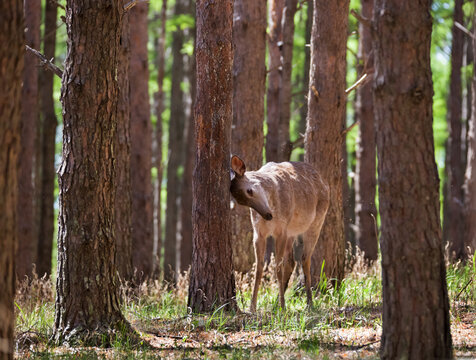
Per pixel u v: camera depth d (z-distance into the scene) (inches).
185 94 1380.4
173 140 1240.2
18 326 472.7
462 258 805.9
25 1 888.9
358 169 953.5
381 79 319.0
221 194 499.5
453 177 1012.5
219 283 498.0
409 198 314.5
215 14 494.9
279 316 481.4
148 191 914.7
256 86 735.7
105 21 409.1
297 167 561.6
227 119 501.4
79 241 410.6
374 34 321.4
